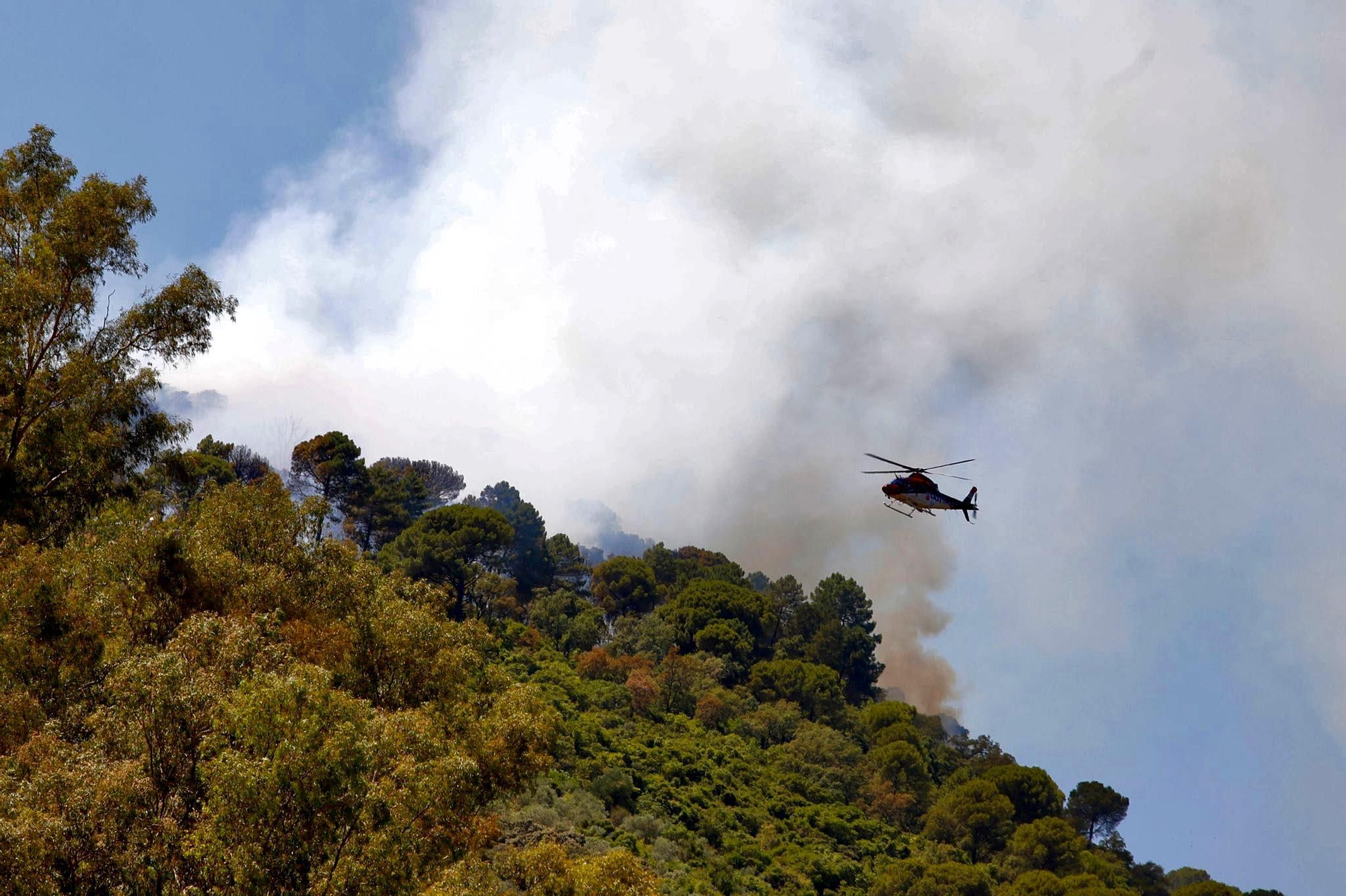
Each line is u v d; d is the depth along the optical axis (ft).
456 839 85.30
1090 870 318.04
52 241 116.98
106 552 96.12
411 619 109.81
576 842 174.81
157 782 68.80
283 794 63.31
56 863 62.03
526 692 116.67
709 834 252.42
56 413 115.03
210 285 130.72
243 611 99.81
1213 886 321.73
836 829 305.73
